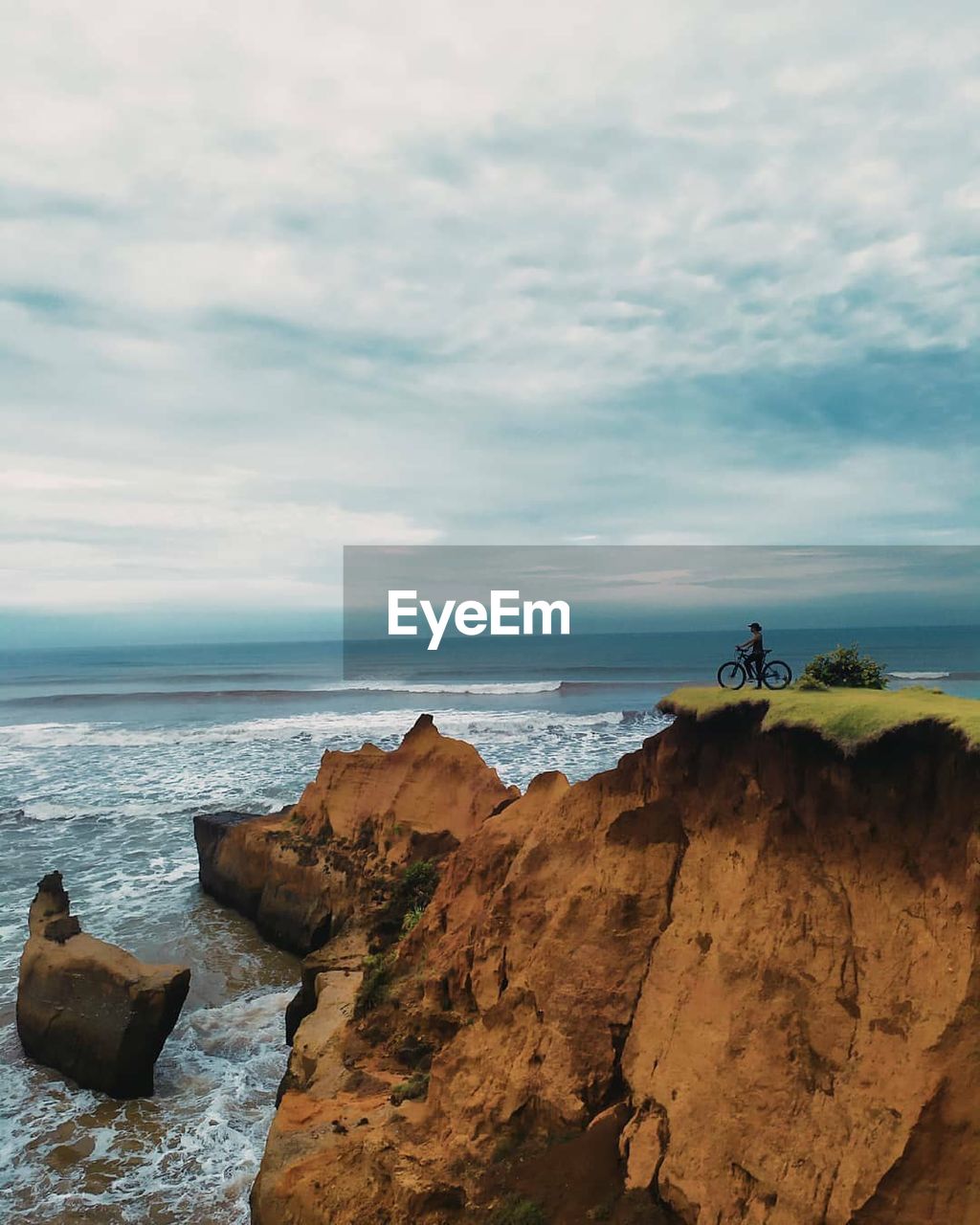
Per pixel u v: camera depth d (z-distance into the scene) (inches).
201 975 901.2
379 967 657.0
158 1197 575.5
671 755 506.3
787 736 430.3
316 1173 440.5
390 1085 533.0
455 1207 403.9
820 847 412.5
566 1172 402.3
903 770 382.6
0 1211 565.6
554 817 583.8
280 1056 746.2
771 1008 391.2
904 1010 346.3
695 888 466.9
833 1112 347.3
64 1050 711.7
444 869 840.3
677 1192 370.6
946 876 354.9
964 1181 307.3
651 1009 447.8
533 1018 480.4
